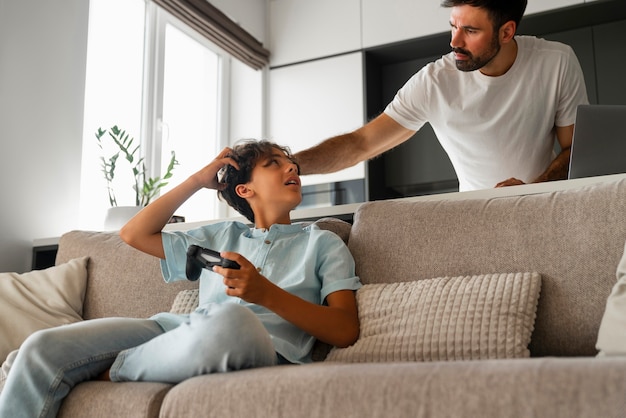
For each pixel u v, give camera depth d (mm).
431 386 815
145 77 3689
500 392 772
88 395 1101
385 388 840
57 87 2840
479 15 2102
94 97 3328
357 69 4273
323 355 1460
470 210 1483
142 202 2982
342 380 878
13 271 2551
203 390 975
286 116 4441
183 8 3705
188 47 4141
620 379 721
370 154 2465
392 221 1553
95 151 3281
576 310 1276
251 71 4500
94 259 2061
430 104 2434
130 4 3648
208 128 4285
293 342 1404
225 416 932
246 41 4258
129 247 2031
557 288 1309
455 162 2523
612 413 703
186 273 1417
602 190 1354
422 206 1556
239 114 4480
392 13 4211
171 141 3926
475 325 1264
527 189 1591
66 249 2139
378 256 1525
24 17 2699
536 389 755
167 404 997
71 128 2893
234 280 1258
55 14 2865
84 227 3156
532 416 742
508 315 1267
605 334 1120
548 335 1293
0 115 2555
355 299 1470
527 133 2344
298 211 1934
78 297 2002
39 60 2756
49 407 1109
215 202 4184
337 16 4391
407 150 4375
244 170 1670
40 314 1907
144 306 1883
